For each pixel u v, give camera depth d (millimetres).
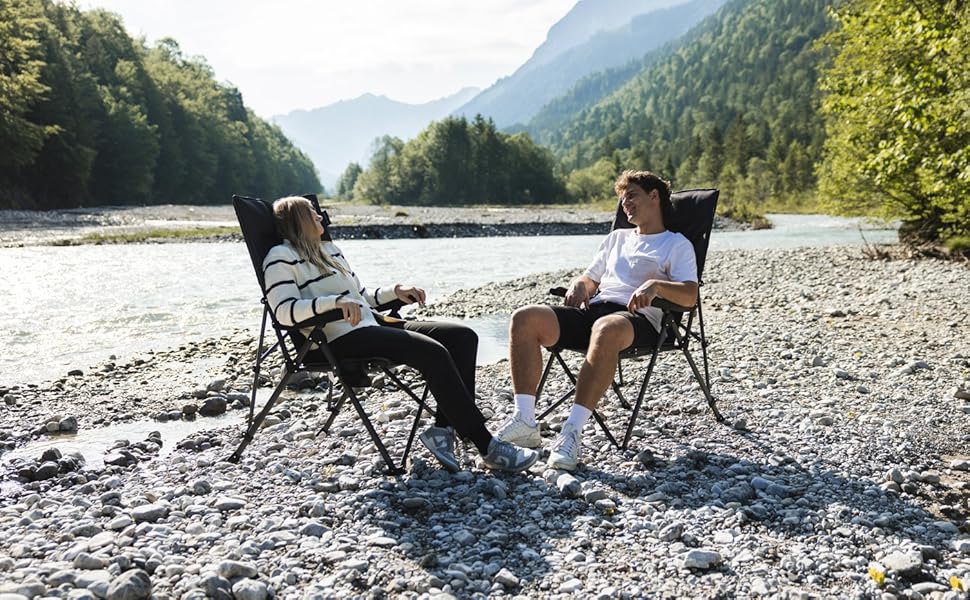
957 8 10453
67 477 3869
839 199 18938
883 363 6387
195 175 71125
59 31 56219
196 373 6547
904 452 4152
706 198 4602
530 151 114438
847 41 16312
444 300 11375
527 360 3980
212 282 13164
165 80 71312
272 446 4312
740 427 4570
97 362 7141
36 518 3287
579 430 3859
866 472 3846
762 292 11516
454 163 109250
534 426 3941
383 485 3619
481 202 109375
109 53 67125
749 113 174875
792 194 78188
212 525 3164
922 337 7547
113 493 3510
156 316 9766
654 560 2869
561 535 3092
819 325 8422
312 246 4000
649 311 4258
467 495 3512
